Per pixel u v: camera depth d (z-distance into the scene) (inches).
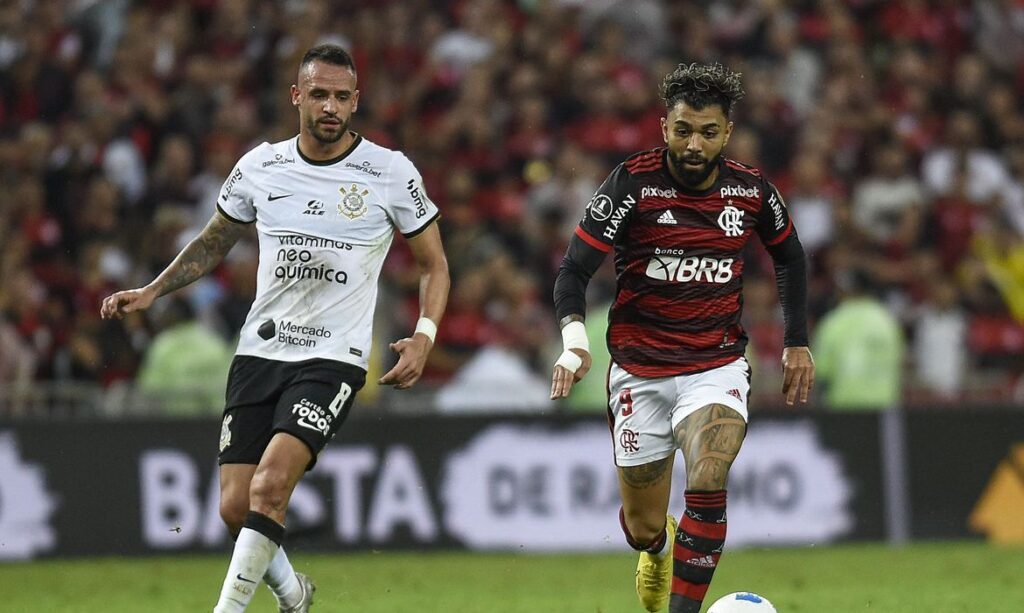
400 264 2134.6
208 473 1651.1
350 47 2423.7
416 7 2503.7
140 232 2106.3
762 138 2381.9
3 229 2086.6
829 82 2536.9
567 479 1712.6
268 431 871.1
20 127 2348.7
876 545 1759.4
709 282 877.2
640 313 887.7
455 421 1700.3
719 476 829.8
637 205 868.0
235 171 903.1
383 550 1670.8
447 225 2135.8
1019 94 2691.9
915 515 1774.1
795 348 917.2
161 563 1601.9
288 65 2357.3
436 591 1312.7
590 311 1977.1
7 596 1298.0
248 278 1871.3
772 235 900.6
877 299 2140.7
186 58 2399.1
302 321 870.4
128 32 2395.4
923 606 1158.3
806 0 2650.1
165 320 1743.4
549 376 1924.2
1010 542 1788.9
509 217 2194.9
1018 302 2252.7
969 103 2551.7
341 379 863.7
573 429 1717.5
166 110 2281.0
